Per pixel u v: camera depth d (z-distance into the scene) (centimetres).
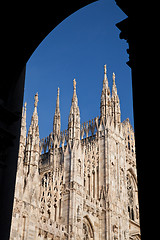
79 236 4384
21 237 3575
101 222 4988
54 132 6197
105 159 5450
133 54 1016
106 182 5272
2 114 1222
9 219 1162
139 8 1025
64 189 4628
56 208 4400
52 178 4634
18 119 1273
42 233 3912
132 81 1001
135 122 955
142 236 839
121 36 1070
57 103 6588
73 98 5400
